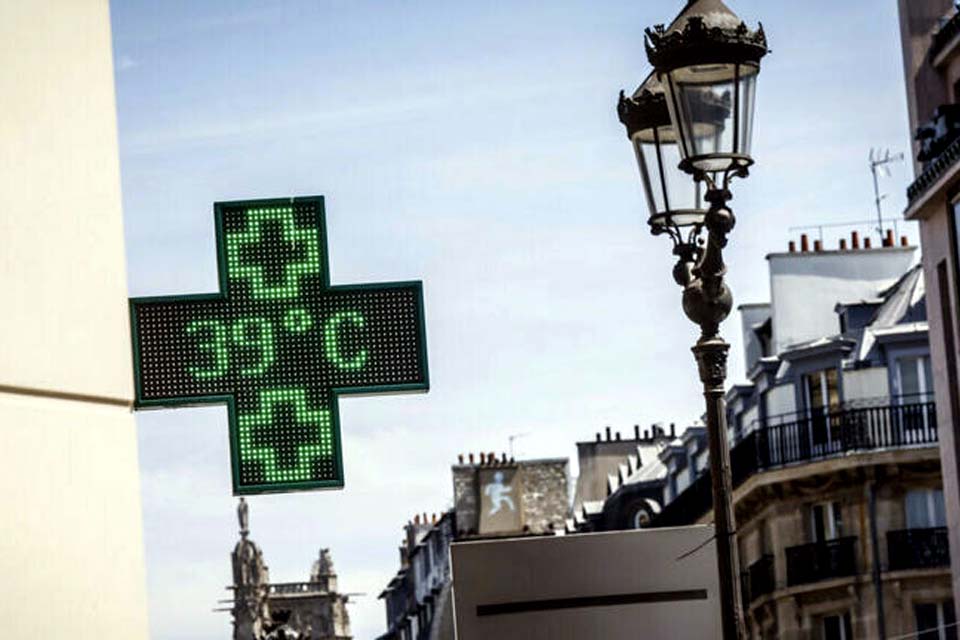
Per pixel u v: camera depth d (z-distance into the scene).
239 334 13.38
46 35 11.30
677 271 17.67
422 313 13.48
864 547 76.75
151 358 13.34
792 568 78.75
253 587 160.50
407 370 13.45
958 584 59.59
